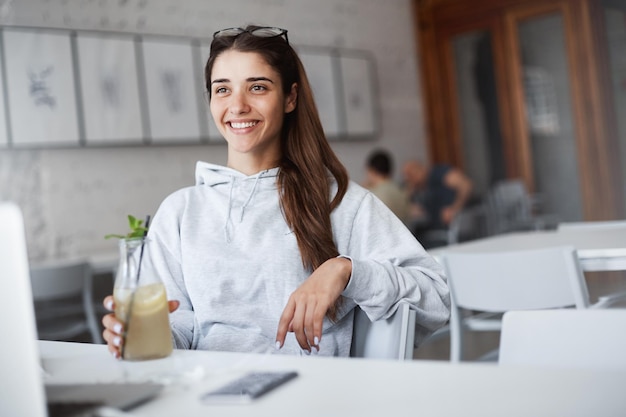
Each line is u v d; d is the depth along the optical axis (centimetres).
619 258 211
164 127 475
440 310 132
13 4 418
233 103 142
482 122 664
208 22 512
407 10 673
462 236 580
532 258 209
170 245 143
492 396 74
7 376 70
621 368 105
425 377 83
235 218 142
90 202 444
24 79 417
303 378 86
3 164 411
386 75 644
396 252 138
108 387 86
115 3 461
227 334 133
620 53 597
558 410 69
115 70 454
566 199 630
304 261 136
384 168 511
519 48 642
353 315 139
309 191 142
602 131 608
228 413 75
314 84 573
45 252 423
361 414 72
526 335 112
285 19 565
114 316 107
